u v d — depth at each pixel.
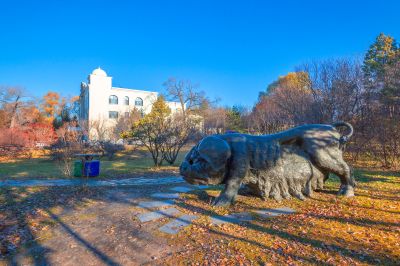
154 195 6.89
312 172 6.29
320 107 15.62
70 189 7.79
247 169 5.88
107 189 7.84
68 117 42.88
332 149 6.26
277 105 22.17
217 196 6.38
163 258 3.46
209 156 5.64
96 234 4.33
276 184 6.11
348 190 6.39
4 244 3.95
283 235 4.11
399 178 9.09
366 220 4.75
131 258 3.49
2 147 21.23
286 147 6.28
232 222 4.71
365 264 3.20
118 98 45.09
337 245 3.73
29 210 5.64
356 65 16.77
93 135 35.09
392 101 13.14
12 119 32.88
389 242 3.81
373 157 13.51
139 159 18.91
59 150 18.09
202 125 34.16
